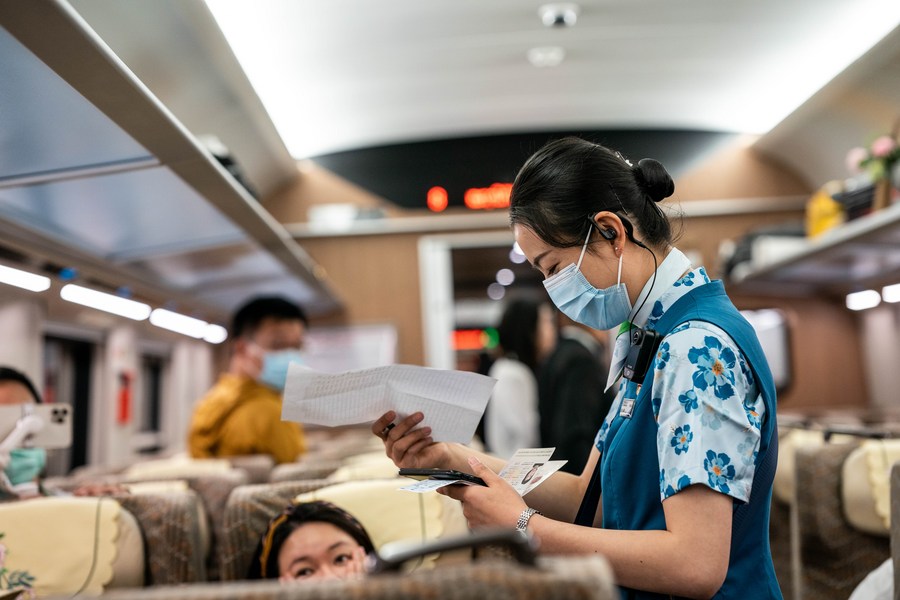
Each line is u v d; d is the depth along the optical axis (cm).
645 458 141
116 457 538
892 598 194
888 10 538
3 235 344
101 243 412
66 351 530
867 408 773
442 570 77
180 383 685
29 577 205
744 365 135
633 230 149
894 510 171
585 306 152
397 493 227
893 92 592
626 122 775
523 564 82
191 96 541
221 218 391
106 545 212
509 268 884
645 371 145
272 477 290
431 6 549
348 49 594
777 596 139
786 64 641
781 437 400
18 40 184
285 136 737
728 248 761
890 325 730
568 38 608
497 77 671
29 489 245
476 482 148
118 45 430
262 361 438
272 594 75
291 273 568
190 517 222
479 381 165
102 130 251
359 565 193
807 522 272
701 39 610
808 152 752
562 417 347
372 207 798
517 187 157
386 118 742
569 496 171
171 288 550
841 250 560
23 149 264
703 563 124
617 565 128
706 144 791
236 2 496
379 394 164
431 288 788
